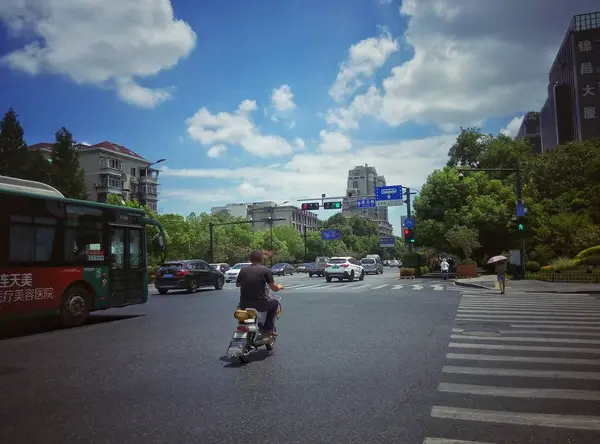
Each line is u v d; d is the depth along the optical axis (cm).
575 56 7188
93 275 1280
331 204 4050
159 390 563
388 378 601
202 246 6400
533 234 3906
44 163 4803
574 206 4425
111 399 529
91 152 7619
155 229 4912
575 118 7262
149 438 410
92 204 1302
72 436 417
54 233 1177
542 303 1530
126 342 924
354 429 424
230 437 409
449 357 722
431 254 5103
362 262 5253
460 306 1455
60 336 1045
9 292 1054
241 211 13012
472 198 4059
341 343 848
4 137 4697
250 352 779
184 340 928
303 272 6606
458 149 5684
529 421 441
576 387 554
